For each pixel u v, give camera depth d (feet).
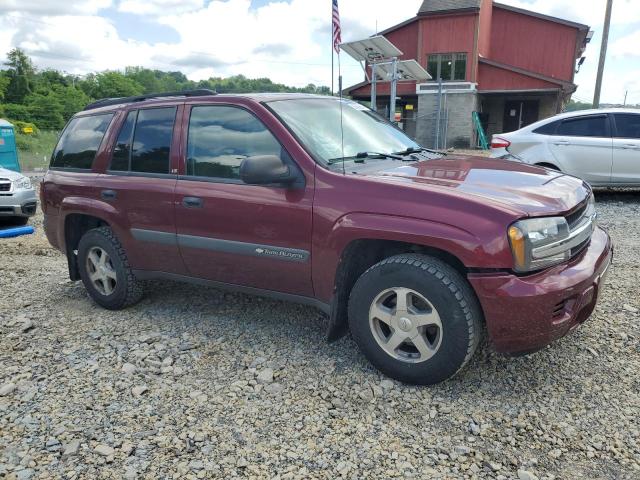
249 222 11.53
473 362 11.07
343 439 8.76
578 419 9.07
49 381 10.96
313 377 10.76
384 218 9.84
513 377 10.45
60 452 8.63
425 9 81.82
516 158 31.12
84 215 15.17
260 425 9.21
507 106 90.63
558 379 10.32
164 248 13.26
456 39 80.43
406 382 10.28
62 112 188.75
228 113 12.36
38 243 25.05
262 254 11.53
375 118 14.70
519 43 87.40
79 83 270.05
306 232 10.80
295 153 11.13
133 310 14.97
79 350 12.42
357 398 9.93
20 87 221.05
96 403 10.07
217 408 9.77
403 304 9.92
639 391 9.80
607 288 15.02
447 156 13.70
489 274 9.05
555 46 85.30
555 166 30.14
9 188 29.07
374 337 10.44
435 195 9.55
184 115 13.11
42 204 16.31
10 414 9.76
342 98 14.82
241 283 12.35
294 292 11.59
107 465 8.29
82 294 16.69
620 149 28.78
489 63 81.05
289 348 12.11
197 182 12.46
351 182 10.38
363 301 10.38
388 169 11.30
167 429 9.16
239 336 12.88
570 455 8.20
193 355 11.94
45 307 15.52
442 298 9.43
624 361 10.87
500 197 9.53
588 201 11.07
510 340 9.29
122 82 269.23
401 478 7.82
